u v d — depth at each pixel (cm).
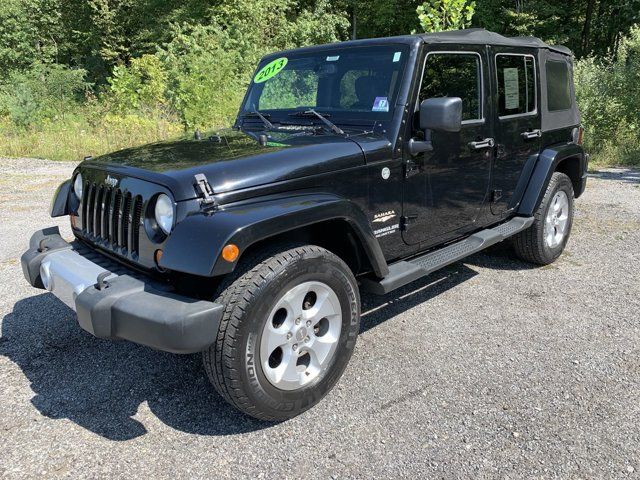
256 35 1802
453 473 239
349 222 291
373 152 319
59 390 311
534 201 456
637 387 303
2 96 1711
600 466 242
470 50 379
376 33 2622
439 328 381
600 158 1087
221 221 246
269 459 251
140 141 1263
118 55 2636
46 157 1227
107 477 240
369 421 277
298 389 275
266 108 410
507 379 314
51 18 2689
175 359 345
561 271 489
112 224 299
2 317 405
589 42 2395
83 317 253
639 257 521
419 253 381
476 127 389
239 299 247
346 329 293
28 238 604
